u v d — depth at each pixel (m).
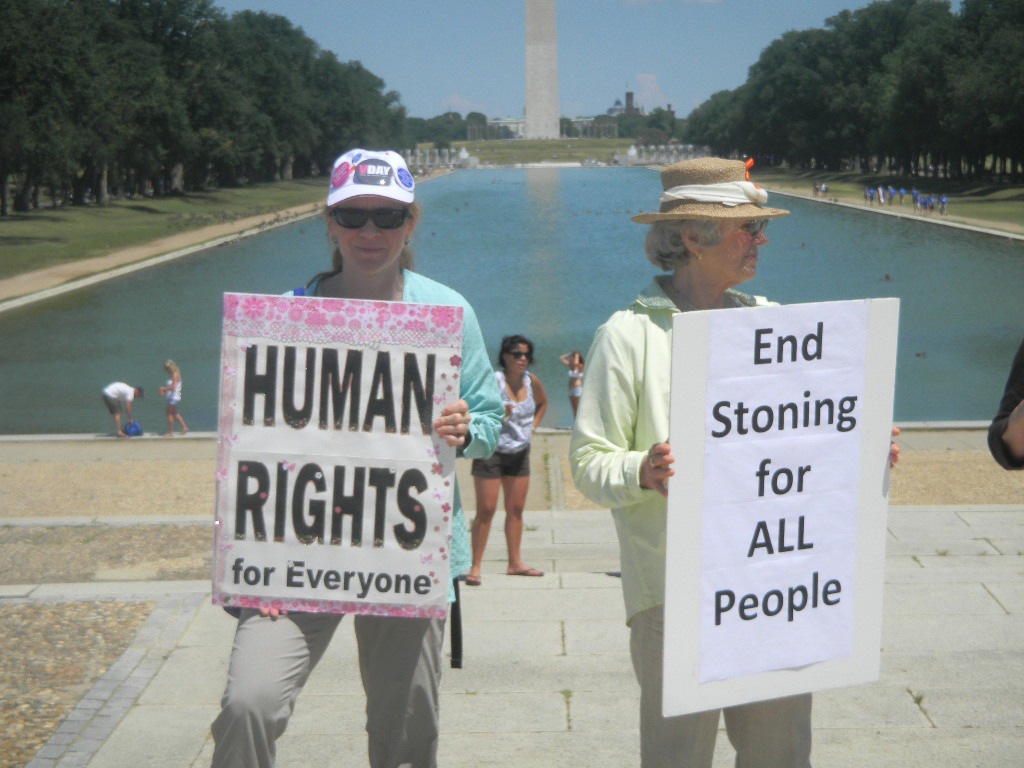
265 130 121.06
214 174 131.38
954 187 108.38
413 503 3.62
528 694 5.54
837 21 139.75
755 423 3.34
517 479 9.48
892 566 9.25
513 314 37.62
